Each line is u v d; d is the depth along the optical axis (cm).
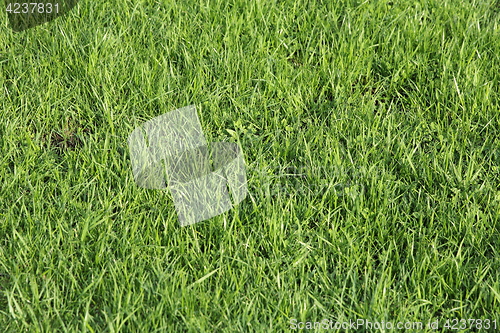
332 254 286
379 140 338
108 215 295
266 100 361
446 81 372
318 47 404
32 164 321
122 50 384
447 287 272
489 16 432
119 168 317
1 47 387
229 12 417
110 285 269
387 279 271
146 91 361
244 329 255
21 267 276
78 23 408
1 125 340
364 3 426
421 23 416
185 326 256
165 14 416
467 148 340
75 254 282
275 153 331
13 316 253
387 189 310
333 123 348
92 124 347
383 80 384
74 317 259
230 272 272
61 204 298
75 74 374
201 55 383
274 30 411
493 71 382
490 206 306
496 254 282
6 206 302
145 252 283
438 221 300
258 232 290
